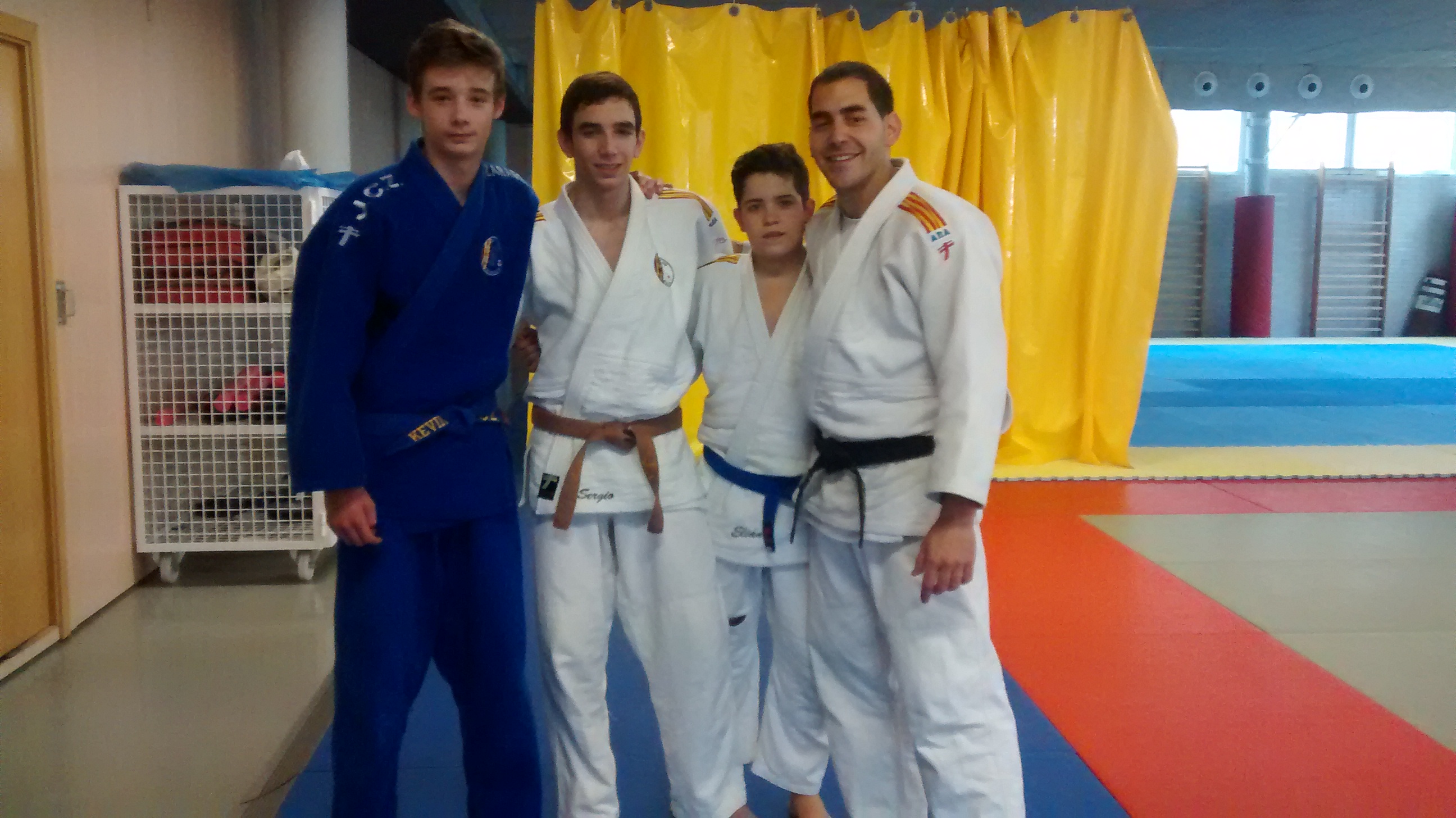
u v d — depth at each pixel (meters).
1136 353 6.29
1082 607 4.09
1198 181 16.48
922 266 1.91
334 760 1.94
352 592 1.92
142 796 2.72
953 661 1.99
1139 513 5.52
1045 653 3.62
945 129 5.95
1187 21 10.46
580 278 2.16
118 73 4.34
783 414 2.27
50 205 3.78
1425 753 2.88
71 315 3.95
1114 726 3.04
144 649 3.77
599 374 2.16
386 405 1.91
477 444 1.99
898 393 2.00
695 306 2.33
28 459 3.68
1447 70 13.53
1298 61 13.10
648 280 2.18
